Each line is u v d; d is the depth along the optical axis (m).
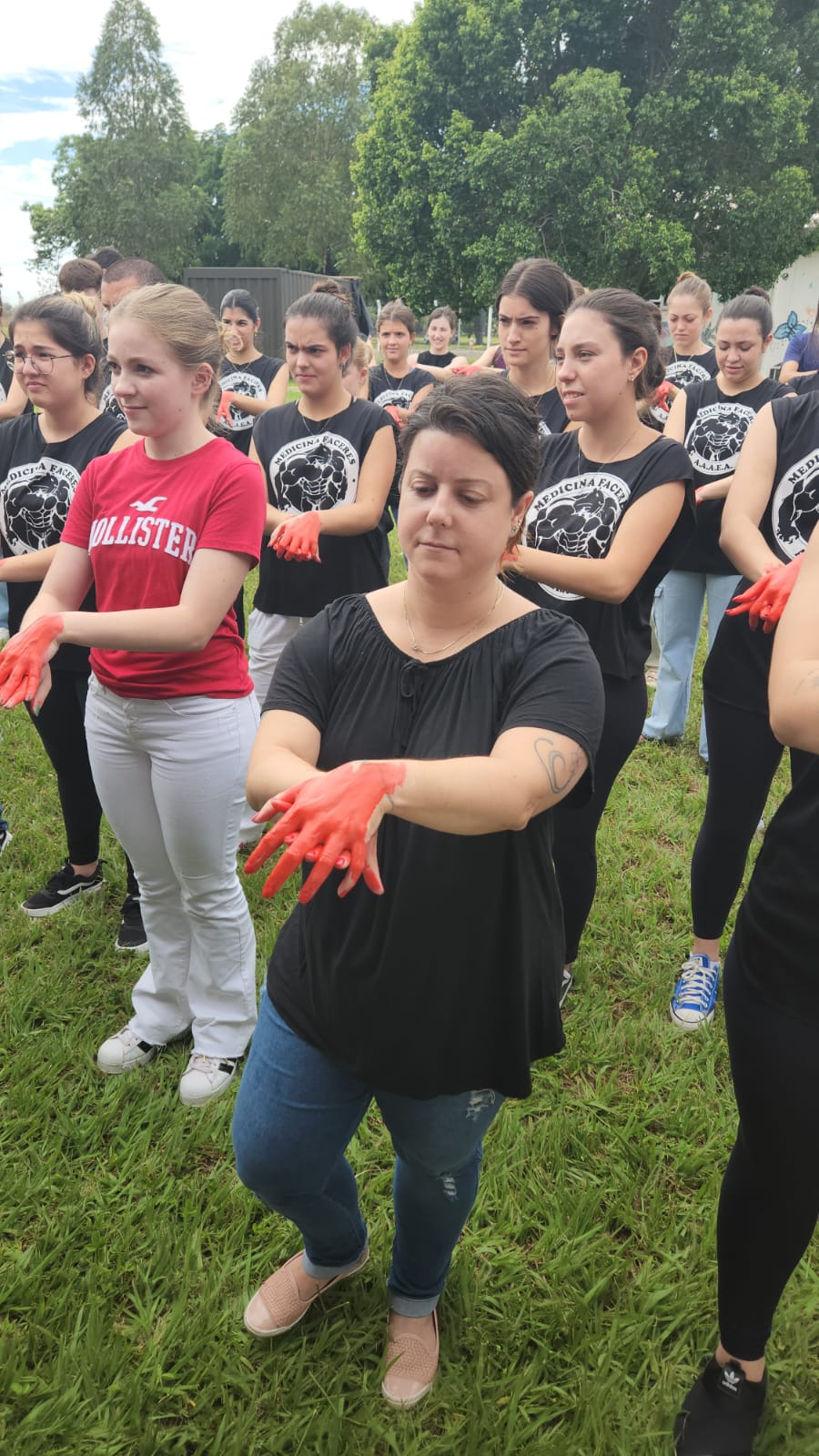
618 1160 2.45
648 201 22.50
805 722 1.34
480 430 1.38
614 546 2.53
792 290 24.83
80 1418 1.82
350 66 51.28
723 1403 1.78
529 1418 1.85
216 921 2.58
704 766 4.81
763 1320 1.73
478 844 1.44
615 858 3.88
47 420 3.03
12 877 3.66
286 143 51.69
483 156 22.27
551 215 22.73
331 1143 1.70
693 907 3.09
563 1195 2.32
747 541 2.58
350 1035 1.56
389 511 3.73
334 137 51.78
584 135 21.80
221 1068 2.67
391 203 24.72
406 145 24.34
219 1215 2.25
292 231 51.66
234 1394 1.90
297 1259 2.05
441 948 1.48
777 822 1.58
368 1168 2.42
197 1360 1.93
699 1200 2.34
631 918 3.48
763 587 1.90
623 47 24.14
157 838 2.58
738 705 2.76
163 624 2.24
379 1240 2.19
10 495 3.08
